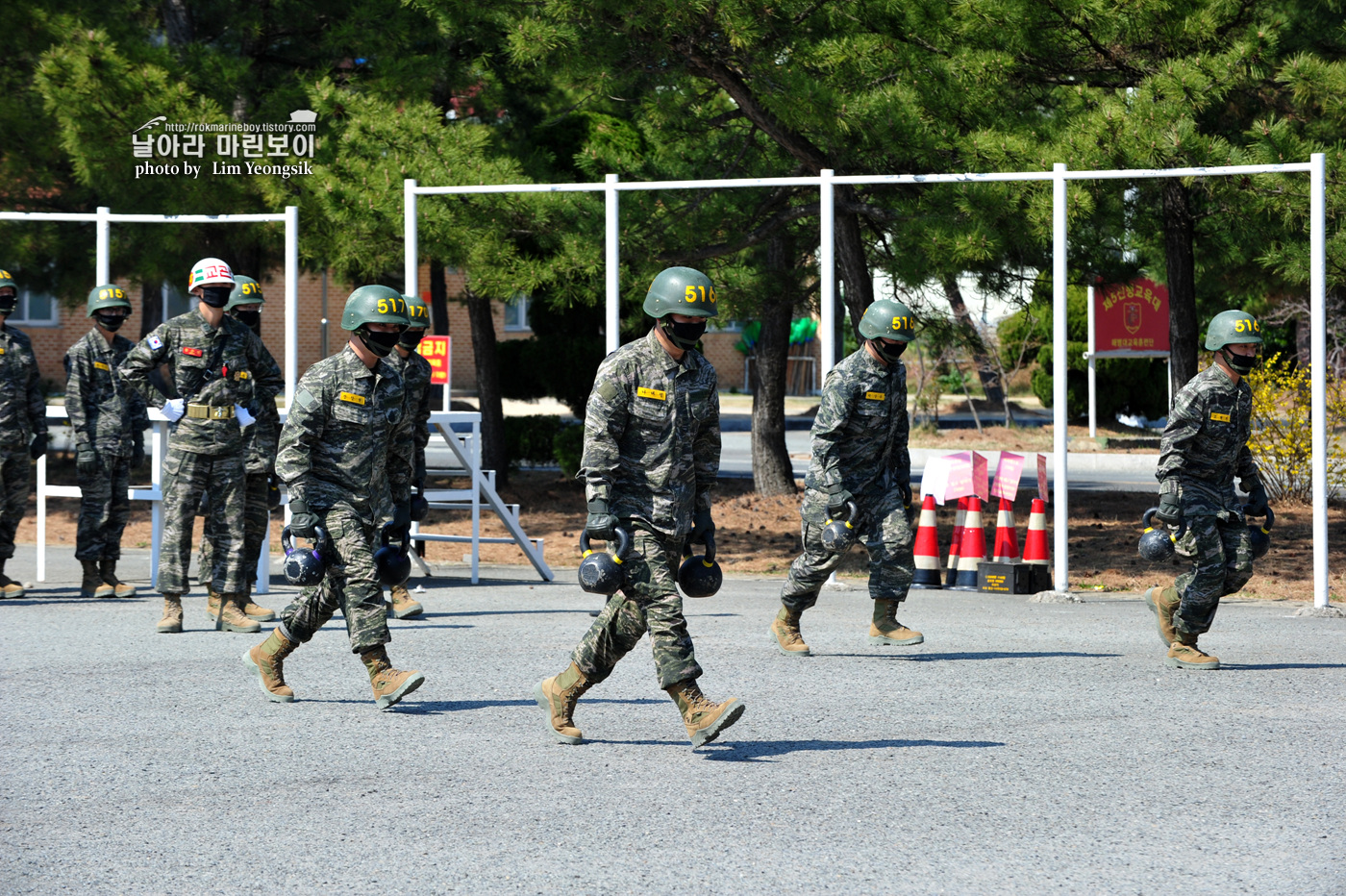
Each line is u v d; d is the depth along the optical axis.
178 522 22.89
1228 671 19.67
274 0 42.94
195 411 22.88
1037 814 12.84
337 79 42.25
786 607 20.95
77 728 16.22
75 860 11.55
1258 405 41.12
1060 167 26.48
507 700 17.86
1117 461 59.19
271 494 27.58
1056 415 27.17
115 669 19.77
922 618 24.70
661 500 14.86
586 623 24.33
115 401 27.12
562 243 33.50
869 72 31.89
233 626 23.08
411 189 30.00
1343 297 56.44
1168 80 28.41
